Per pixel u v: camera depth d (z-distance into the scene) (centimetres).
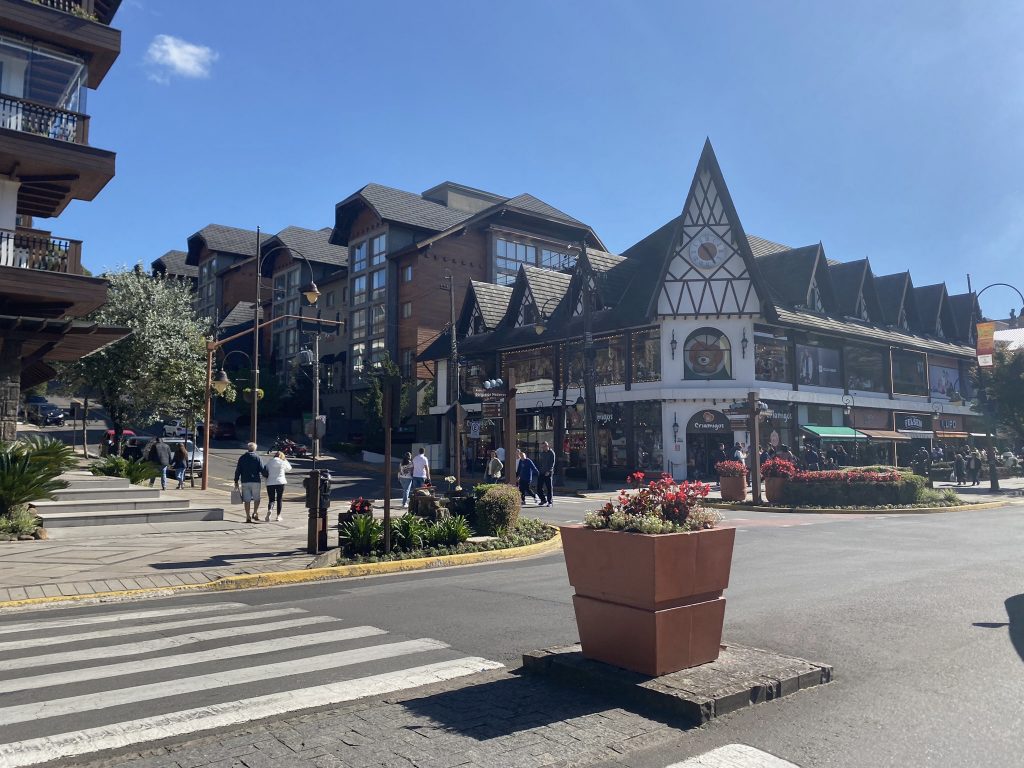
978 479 3431
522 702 484
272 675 558
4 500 1455
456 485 1784
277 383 6350
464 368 4569
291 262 6888
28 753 410
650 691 470
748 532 1606
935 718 458
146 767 388
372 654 619
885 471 2323
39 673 570
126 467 2183
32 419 6091
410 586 996
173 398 3612
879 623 718
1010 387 3853
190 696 509
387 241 5644
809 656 600
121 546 1335
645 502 543
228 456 4653
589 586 535
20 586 969
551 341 3969
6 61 1959
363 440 5203
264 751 406
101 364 3472
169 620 781
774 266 4050
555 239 5981
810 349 3784
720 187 3544
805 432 3641
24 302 1889
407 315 5456
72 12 2055
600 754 401
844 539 1469
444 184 6588
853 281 4238
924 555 1227
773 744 416
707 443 3466
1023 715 464
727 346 3481
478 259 5662
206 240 7950
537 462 4069
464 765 386
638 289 3759
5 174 1931
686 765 388
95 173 1955
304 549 1295
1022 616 748
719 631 533
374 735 428
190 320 3803
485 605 841
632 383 3631
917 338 4591
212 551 1276
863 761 394
